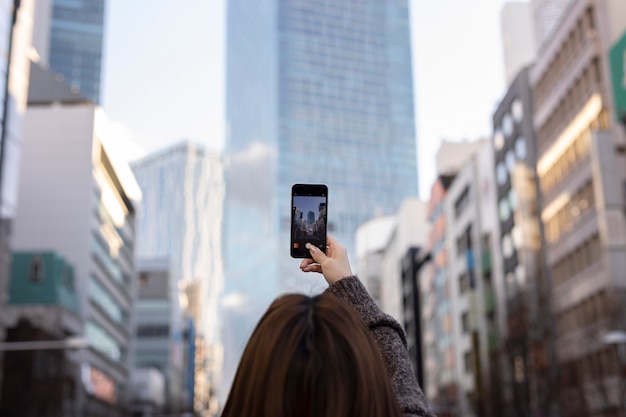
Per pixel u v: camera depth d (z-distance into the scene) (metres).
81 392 76.25
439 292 87.25
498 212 67.69
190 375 154.12
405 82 199.50
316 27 193.50
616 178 49.38
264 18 195.88
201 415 170.38
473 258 73.38
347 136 185.75
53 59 190.12
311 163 178.88
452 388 79.75
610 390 44.25
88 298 83.38
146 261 143.25
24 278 73.75
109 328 94.62
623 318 43.06
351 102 190.12
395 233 116.81
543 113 59.88
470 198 74.62
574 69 54.50
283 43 186.88
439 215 88.00
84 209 85.12
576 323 52.31
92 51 193.75
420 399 2.31
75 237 84.25
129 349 107.75
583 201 52.56
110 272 96.56
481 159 72.50
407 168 190.75
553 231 57.56
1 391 58.38
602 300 48.59
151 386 117.00
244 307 179.75
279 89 182.38
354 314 2.02
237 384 2.00
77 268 83.19
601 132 49.94
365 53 197.12
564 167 55.81
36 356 60.25
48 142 86.94
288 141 177.75
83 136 87.12
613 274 47.53
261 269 172.50
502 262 66.44
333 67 191.38
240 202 194.25
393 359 2.43
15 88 56.56
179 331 153.25
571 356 50.94
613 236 48.34
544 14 89.38
